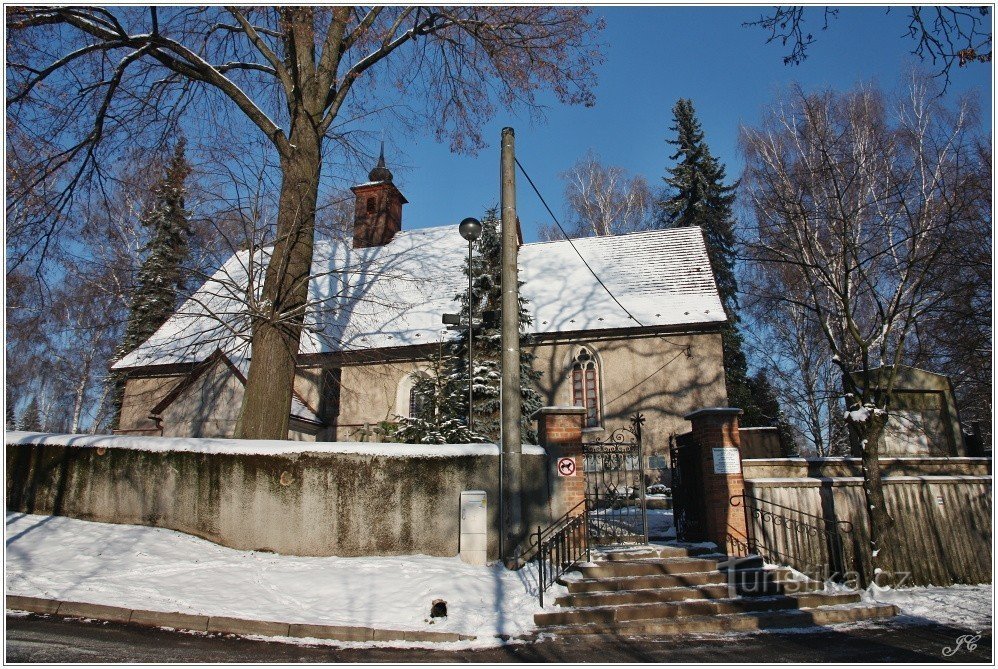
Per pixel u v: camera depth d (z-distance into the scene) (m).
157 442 10.27
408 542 9.44
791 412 26.50
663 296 21.81
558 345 21.12
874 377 12.03
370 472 9.65
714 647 6.61
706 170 32.12
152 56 13.58
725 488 9.81
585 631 7.23
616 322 20.83
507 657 6.21
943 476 10.55
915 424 12.00
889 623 7.77
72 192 14.27
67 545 8.84
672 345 20.38
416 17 14.68
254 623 6.82
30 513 10.27
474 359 16.16
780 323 24.95
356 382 21.72
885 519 9.52
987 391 15.71
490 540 9.43
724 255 28.78
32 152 13.23
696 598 8.24
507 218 10.14
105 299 20.23
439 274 24.39
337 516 9.45
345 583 8.23
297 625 6.84
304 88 14.22
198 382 19.30
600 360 20.70
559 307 22.09
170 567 8.31
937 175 14.59
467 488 9.66
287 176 13.64
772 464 10.59
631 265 23.64
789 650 6.46
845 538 9.99
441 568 8.77
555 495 9.67
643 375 20.22
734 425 10.16
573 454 9.86
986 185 12.74
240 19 13.94
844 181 14.01
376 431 14.70
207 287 23.27
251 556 9.09
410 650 6.45
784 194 14.09
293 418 19.34
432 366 17.31
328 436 21.45
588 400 20.56
